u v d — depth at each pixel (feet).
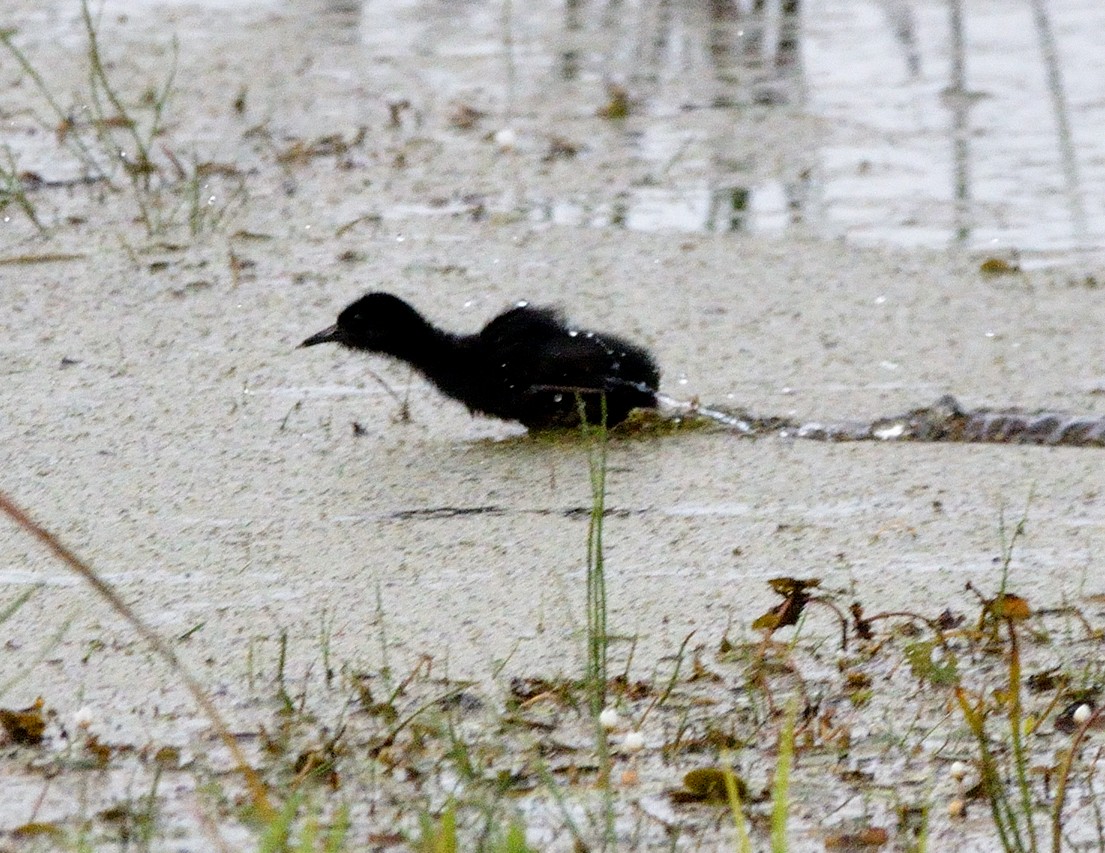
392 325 37.70
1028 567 31.42
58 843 22.24
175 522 32.83
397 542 32.12
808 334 43.83
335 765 24.31
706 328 44.09
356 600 29.78
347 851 22.17
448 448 36.99
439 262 48.44
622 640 28.45
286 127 59.72
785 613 27.66
